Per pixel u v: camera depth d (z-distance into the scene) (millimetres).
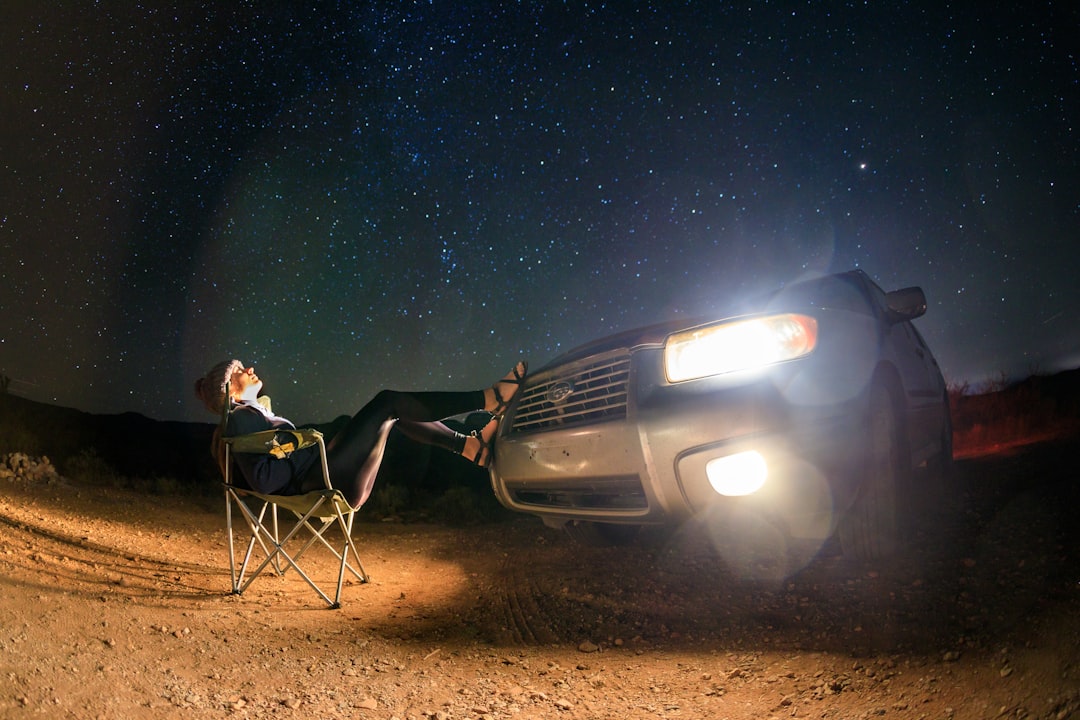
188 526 5730
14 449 9117
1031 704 1802
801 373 3033
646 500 3270
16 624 2449
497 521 7547
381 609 3699
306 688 2412
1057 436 7117
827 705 2189
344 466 3539
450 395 3754
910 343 4582
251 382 3566
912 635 2584
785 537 4344
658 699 2447
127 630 2674
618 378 3402
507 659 2969
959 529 3820
